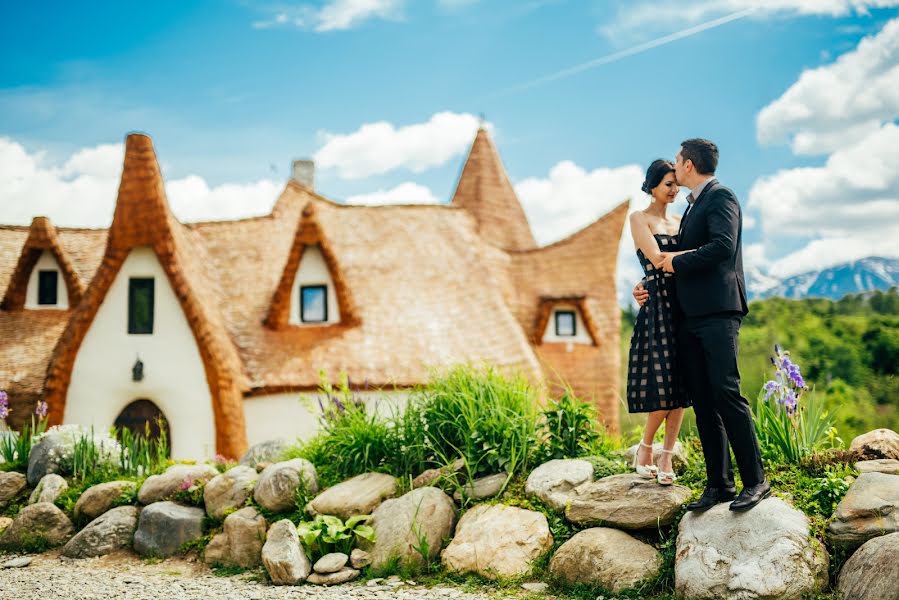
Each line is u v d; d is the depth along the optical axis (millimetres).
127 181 18031
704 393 5590
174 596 5953
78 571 7012
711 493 5586
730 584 4965
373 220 23750
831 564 5141
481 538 6199
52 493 8430
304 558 6504
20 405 18203
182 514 7465
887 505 5145
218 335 18047
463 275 21906
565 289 23422
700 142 5691
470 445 7039
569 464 6613
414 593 5793
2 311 20422
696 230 5562
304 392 18375
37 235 20453
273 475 7285
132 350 17797
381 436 7621
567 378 21719
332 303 19984
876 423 27812
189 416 17484
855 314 34531
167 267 17891
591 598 5469
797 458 6207
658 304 5758
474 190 27844
